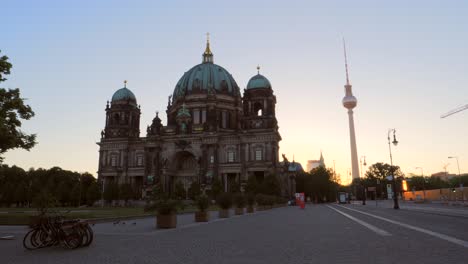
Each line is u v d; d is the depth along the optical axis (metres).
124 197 118.19
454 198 118.00
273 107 129.25
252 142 123.00
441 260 13.68
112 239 22.47
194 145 129.88
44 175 142.38
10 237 23.36
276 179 109.31
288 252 16.38
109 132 140.88
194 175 133.62
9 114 31.08
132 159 137.50
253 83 130.38
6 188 115.88
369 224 30.91
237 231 26.78
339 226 29.64
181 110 135.50
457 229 25.44
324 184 170.75
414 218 38.25
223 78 150.50
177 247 18.58
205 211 38.28
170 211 30.84
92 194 112.62
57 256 16.22
